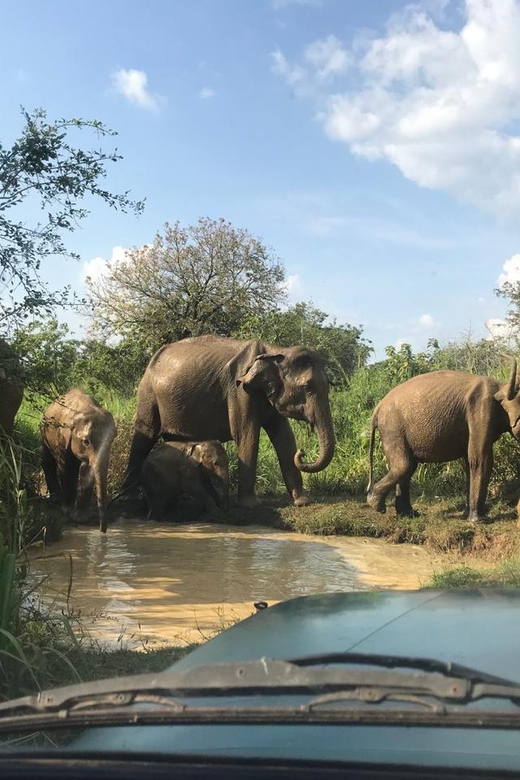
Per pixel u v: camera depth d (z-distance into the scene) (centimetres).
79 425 1171
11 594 477
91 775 164
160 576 871
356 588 829
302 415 1310
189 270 3164
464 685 165
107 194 666
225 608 733
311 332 2598
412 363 1734
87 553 998
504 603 265
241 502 1328
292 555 1013
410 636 227
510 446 1303
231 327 3145
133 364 2622
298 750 170
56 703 187
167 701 180
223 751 173
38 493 1248
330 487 1481
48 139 643
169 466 1285
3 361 688
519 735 171
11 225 644
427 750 166
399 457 1225
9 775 167
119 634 633
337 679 173
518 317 2073
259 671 180
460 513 1236
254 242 3222
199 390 1366
